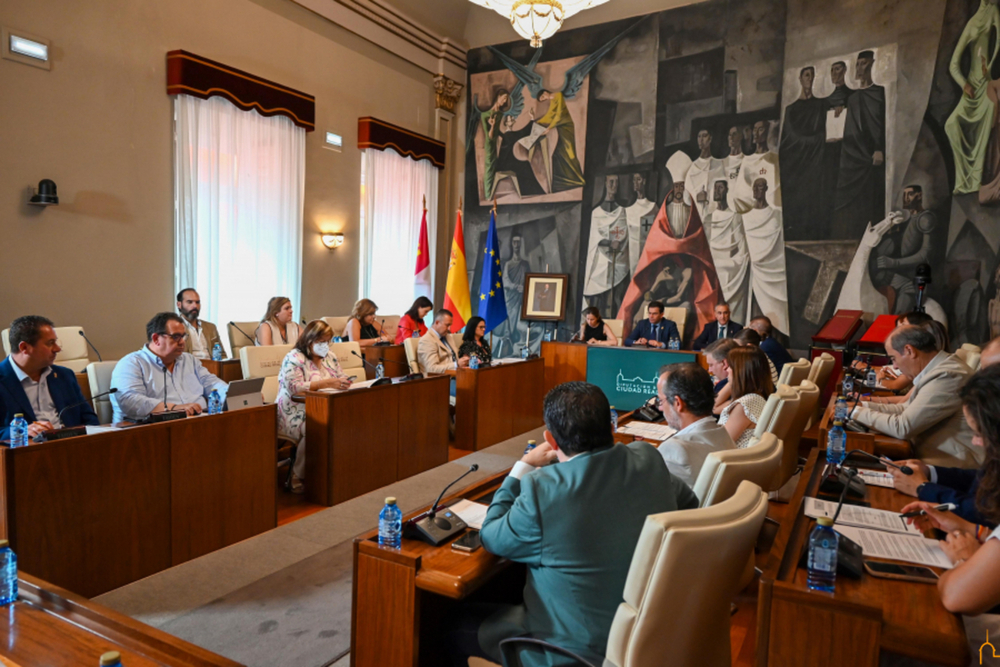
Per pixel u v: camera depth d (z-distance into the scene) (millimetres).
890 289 7801
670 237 9023
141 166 6180
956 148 7391
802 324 8281
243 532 3602
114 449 2924
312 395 4227
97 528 2869
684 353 7195
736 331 8086
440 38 10031
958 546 1616
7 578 1401
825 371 5266
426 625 1963
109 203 5938
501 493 1907
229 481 3500
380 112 9172
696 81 8781
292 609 2826
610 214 9422
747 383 3314
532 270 10047
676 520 1302
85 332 5816
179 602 2865
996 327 7055
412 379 4992
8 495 2555
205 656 1211
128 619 1319
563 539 1587
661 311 8211
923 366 3131
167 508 3172
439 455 5332
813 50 8109
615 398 7531
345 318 8039
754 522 1430
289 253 7738
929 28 7492
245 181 7148
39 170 5406
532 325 10000
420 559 1729
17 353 3217
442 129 10383
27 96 5301
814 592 1470
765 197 8422
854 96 7906
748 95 8484
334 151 8445
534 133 9969
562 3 6312
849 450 3051
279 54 7574
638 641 1297
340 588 3039
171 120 6434
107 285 5965
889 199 7777
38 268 5445
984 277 7266
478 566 1743
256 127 7230
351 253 8828
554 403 1772
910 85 7613
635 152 9219
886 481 2393
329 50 8273
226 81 6707
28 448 2609
